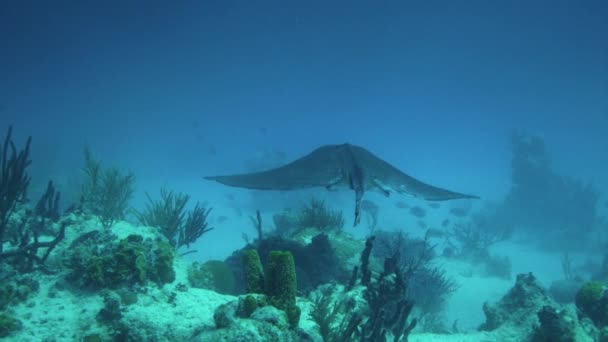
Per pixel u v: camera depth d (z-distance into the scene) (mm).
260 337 3531
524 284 7816
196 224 10102
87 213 8789
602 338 6160
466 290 14828
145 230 7980
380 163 6266
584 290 7016
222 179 6035
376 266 9594
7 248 6750
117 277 5375
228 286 7598
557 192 28312
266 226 22891
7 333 4453
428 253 15906
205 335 3732
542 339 6121
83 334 4672
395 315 6121
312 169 6004
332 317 5262
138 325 4656
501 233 24891
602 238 24109
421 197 5812
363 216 26969
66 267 5863
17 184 6711
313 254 8602
